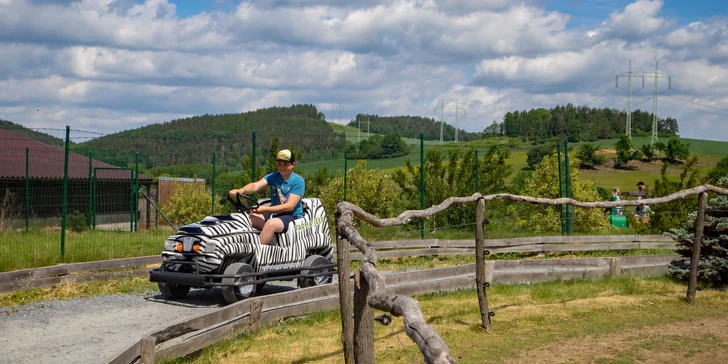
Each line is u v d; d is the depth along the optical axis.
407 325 3.33
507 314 9.14
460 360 7.03
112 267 12.00
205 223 9.76
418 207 19.80
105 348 7.26
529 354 7.28
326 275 10.65
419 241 15.84
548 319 8.93
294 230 10.45
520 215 21.05
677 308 9.87
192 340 6.73
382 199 19.59
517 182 22.22
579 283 11.63
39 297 10.20
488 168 20.31
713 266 11.73
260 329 7.95
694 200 18.69
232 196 10.23
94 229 20.28
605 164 63.19
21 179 23.70
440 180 19.88
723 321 9.04
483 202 8.50
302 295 8.66
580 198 20.53
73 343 7.47
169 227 24.31
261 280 9.75
